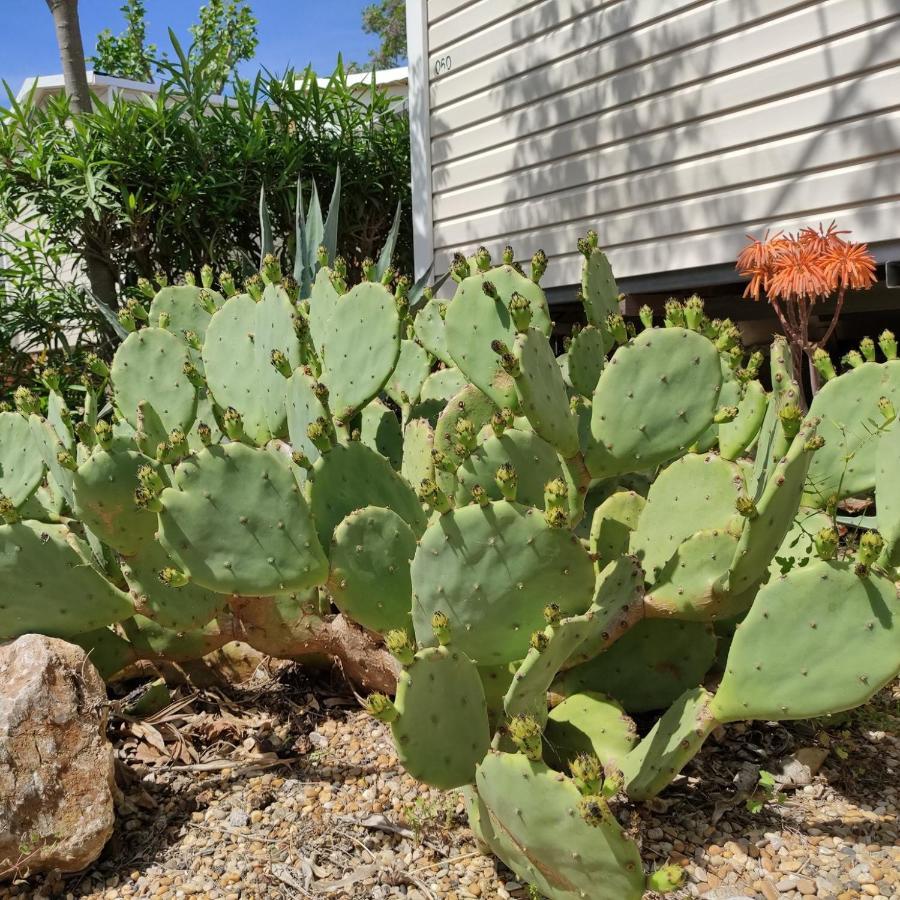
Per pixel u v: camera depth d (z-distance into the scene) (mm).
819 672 1730
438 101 6375
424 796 2162
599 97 5309
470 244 6258
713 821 2016
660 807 2064
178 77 6512
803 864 1863
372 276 3125
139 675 2852
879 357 5457
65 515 3068
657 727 1960
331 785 2244
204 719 2570
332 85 7320
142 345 2949
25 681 2064
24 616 2432
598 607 2068
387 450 3094
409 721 1658
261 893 1868
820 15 4258
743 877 1828
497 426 2152
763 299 5223
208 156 6598
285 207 7090
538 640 1722
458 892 1837
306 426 2393
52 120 6395
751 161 4621
